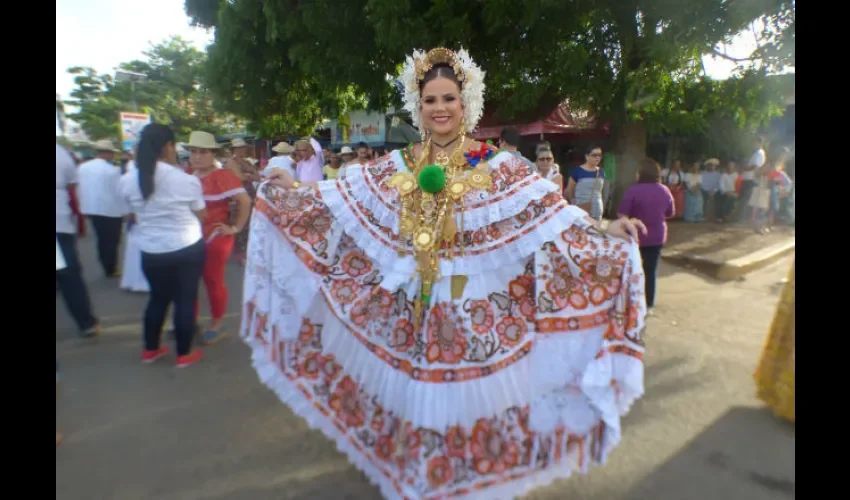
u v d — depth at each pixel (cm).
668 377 387
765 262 794
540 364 223
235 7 900
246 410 333
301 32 807
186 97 2583
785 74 750
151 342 404
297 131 1497
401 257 222
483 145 227
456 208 215
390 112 1438
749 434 309
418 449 209
